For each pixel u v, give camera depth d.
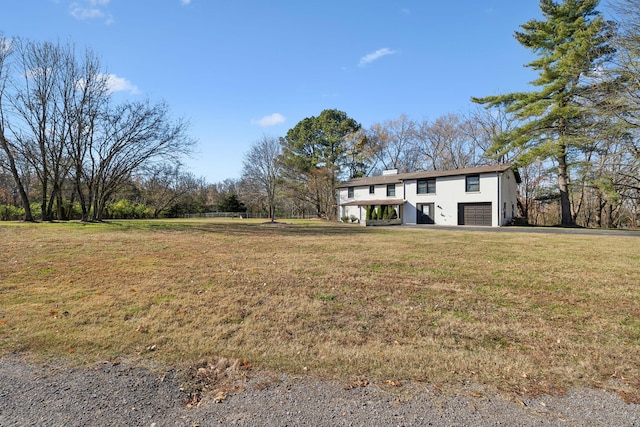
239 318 4.05
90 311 4.21
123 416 2.19
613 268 7.12
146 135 18.58
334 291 5.28
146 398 2.40
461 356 3.07
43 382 2.59
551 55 22.86
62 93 18.02
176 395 2.45
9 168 18.05
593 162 24.06
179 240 11.77
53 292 5.05
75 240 10.59
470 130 35.97
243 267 7.11
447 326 3.84
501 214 25.09
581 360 3.00
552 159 26.02
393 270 6.88
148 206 46.91
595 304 4.67
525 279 6.12
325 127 40.53
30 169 22.03
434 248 10.34
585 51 18.70
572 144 22.41
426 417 2.19
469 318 4.11
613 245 11.16
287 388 2.54
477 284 5.76
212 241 11.81
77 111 17.47
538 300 4.85
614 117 16.97
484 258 8.39
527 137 24.05
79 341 3.34
